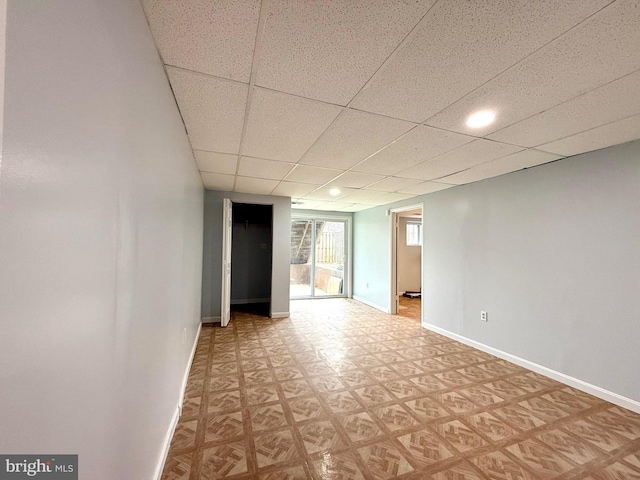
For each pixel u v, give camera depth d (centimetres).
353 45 123
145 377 119
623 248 227
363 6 102
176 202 183
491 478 154
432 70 140
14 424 45
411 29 113
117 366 87
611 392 230
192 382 255
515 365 302
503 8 102
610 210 234
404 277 795
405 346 359
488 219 344
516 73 141
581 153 254
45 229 52
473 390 248
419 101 169
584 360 248
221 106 178
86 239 66
